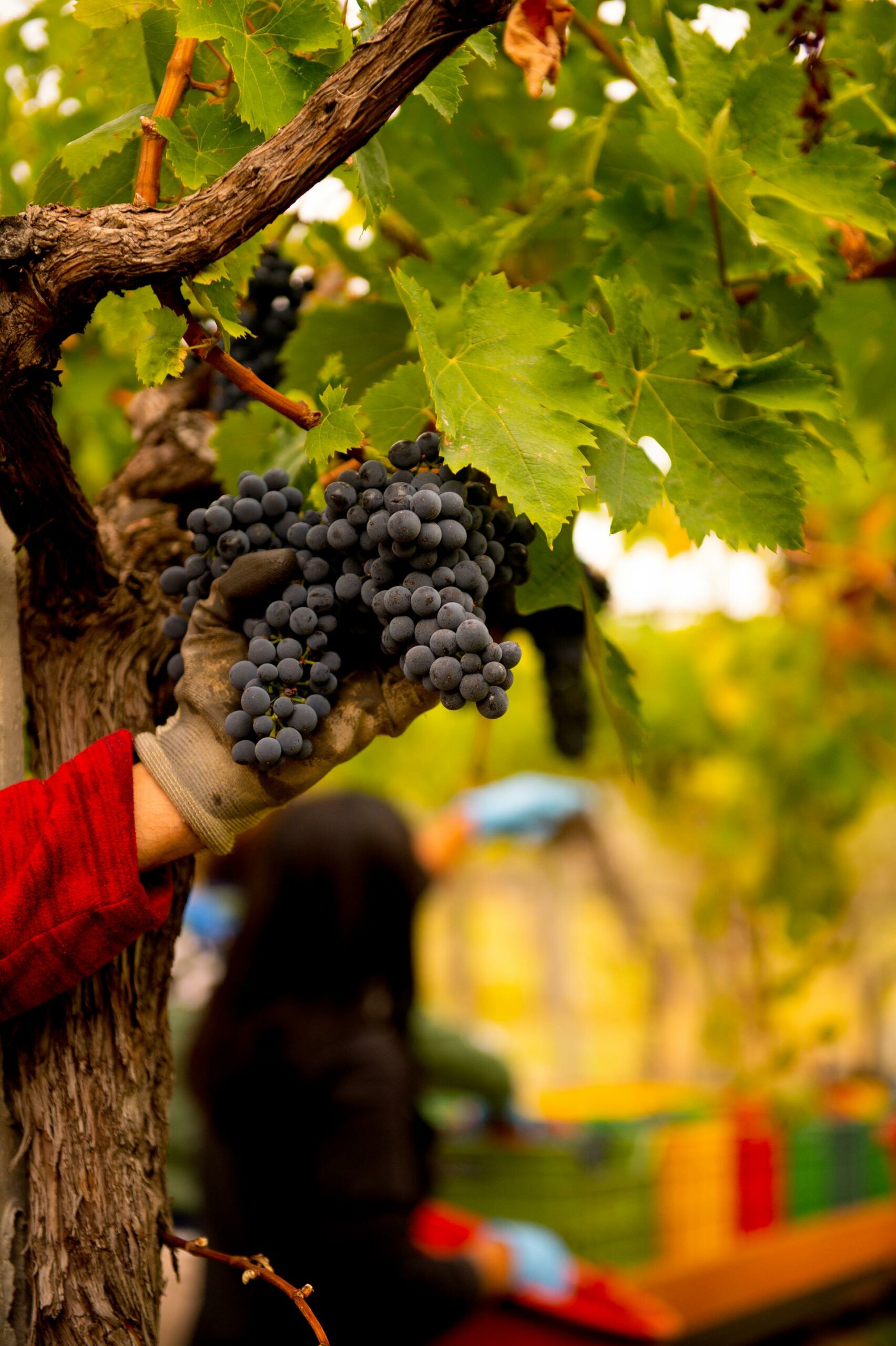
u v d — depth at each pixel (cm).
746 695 353
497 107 165
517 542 104
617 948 1077
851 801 340
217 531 100
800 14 123
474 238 146
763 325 131
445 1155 298
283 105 100
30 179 185
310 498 122
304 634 92
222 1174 192
